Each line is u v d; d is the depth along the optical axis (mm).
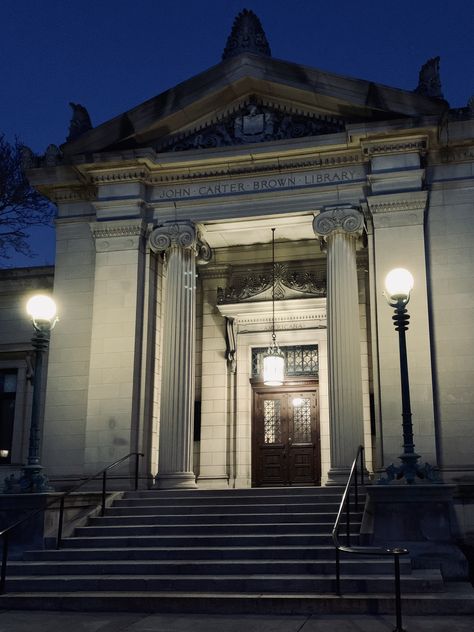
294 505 15781
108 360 19844
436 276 18859
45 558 14117
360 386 18391
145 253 20750
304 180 20141
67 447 20000
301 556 13211
